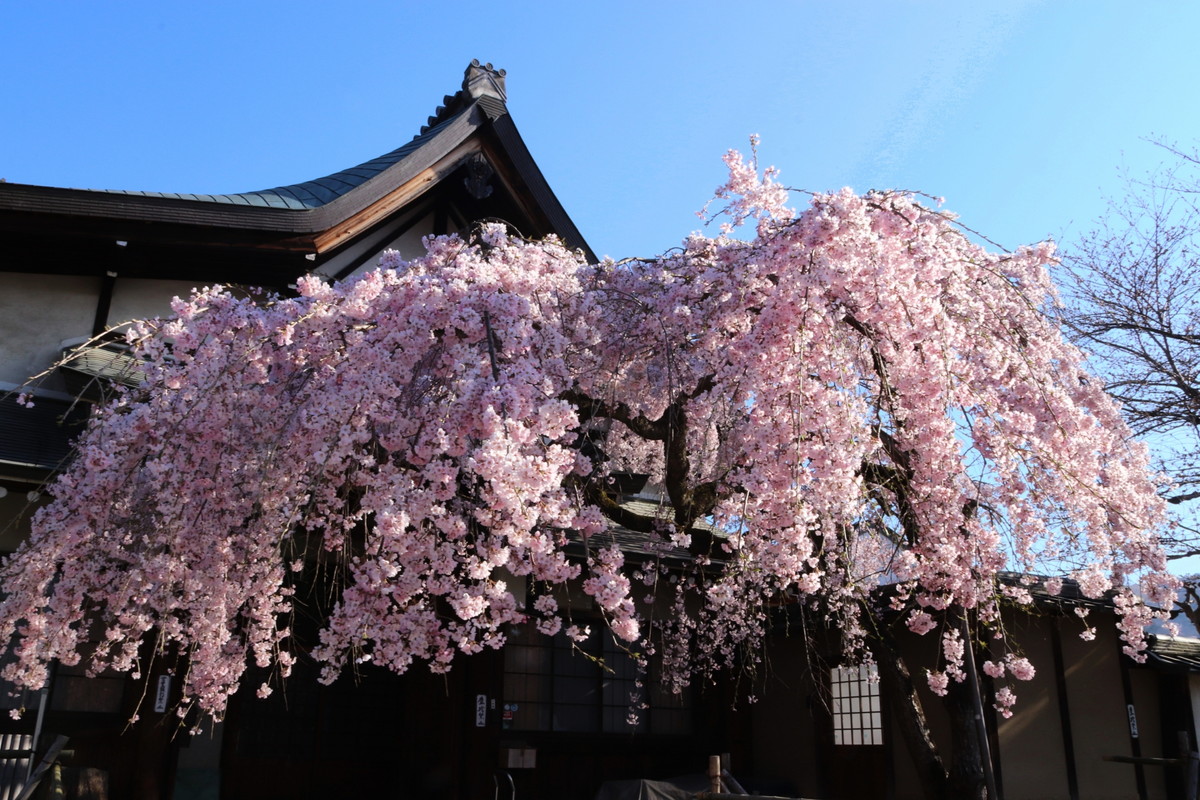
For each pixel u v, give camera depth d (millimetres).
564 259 5836
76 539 4871
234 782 7254
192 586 5039
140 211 7730
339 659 5453
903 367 4930
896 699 6551
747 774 10133
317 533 6941
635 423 6141
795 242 4586
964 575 5359
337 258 9250
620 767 9125
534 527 4621
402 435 4598
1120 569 5715
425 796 7715
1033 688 9141
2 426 6879
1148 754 9758
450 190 10391
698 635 9312
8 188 7285
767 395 4855
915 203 5309
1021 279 5957
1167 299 11453
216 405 4902
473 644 4707
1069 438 5195
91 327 8023
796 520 4715
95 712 6574
